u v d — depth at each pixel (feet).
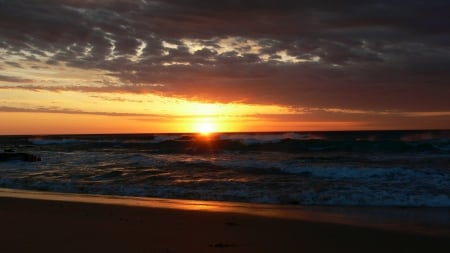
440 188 47.62
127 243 24.56
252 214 35.19
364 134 262.26
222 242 25.32
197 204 40.86
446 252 23.82
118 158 100.32
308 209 38.17
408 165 76.18
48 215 33.47
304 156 104.12
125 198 45.21
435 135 187.62
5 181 60.70
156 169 72.59
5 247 23.18
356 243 25.57
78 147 178.19
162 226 29.68
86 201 42.39
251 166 74.74
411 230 29.19
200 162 83.56
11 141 272.92
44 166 83.56
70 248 23.16
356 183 52.54
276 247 24.44
